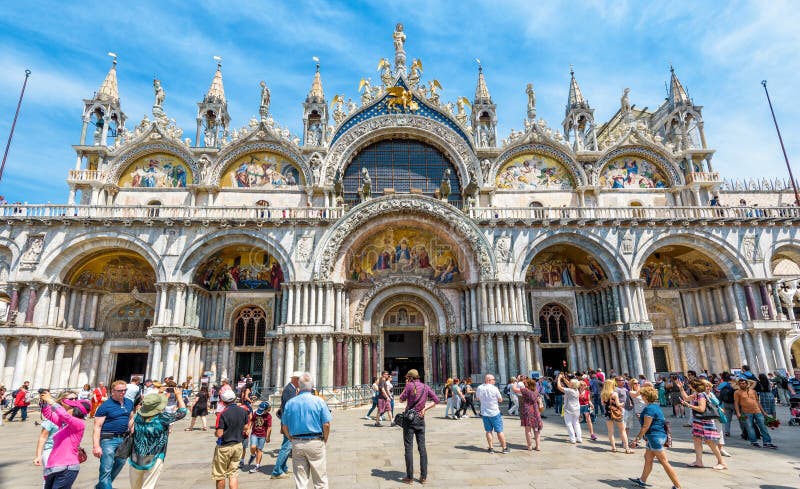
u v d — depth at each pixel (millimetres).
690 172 36750
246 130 36719
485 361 30078
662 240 32500
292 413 8398
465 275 32719
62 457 7957
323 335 30125
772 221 32531
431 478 11055
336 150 36875
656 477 11102
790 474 11398
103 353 33344
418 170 37969
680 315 35188
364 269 34375
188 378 23984
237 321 34406
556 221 31906
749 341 31125
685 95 39094
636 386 17516
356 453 14133
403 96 37656
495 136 37875
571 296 34812
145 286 34688
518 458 13219
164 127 36312
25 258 30422
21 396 24141
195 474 11820
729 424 17109
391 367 40719
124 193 35469
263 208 32500
